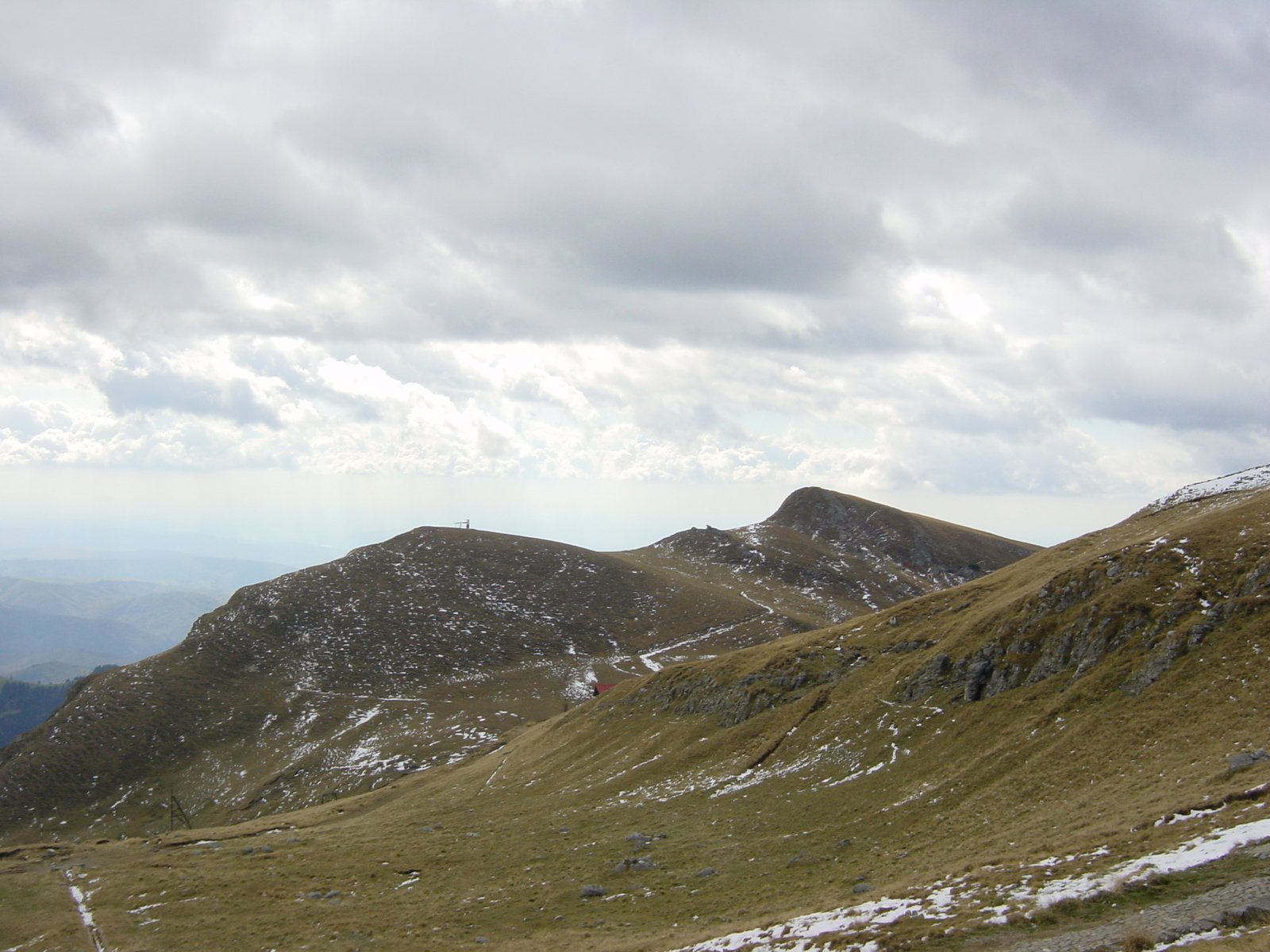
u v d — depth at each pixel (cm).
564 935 5612
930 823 6331
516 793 11006
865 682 9906
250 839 10481
